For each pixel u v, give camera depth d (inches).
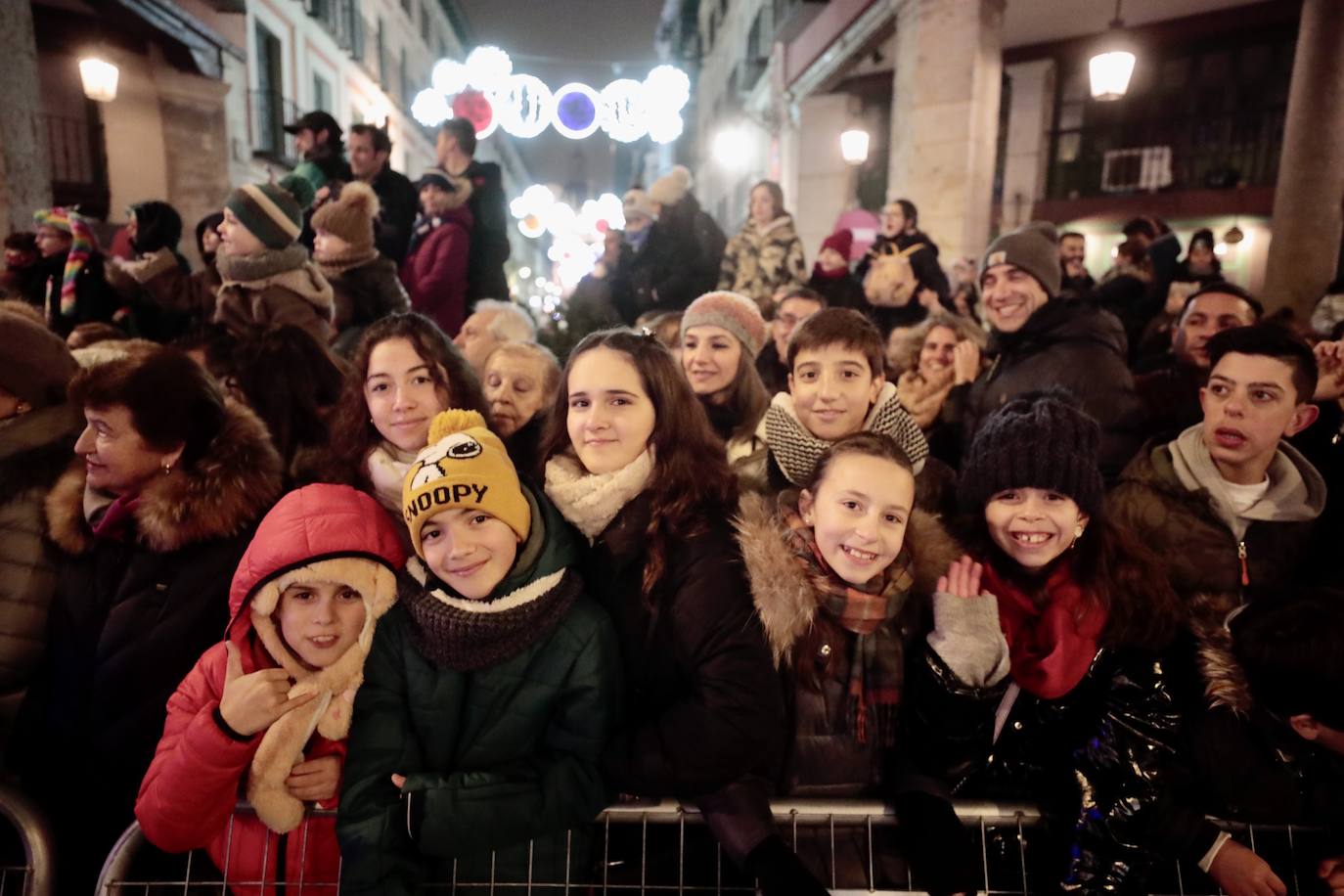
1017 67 458.0
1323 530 71.9
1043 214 461.7
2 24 231.5
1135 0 380.2
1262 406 66.8
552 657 50.9
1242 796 56.2
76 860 60.1
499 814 49.0
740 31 661.3
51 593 62.4
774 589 52.4
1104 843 54.3
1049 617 56.8
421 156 957.2
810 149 510.0
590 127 203.5
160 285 142.9
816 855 54.9
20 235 189.2
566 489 55.7
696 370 92.1
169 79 397.7
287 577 48.5
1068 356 94.1
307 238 163.3
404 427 64.9
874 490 51.7
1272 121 404.5
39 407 67.6
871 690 54.4
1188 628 59.5
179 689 52.6
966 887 50.6
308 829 54.6
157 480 59.9
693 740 50.6
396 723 50.9
